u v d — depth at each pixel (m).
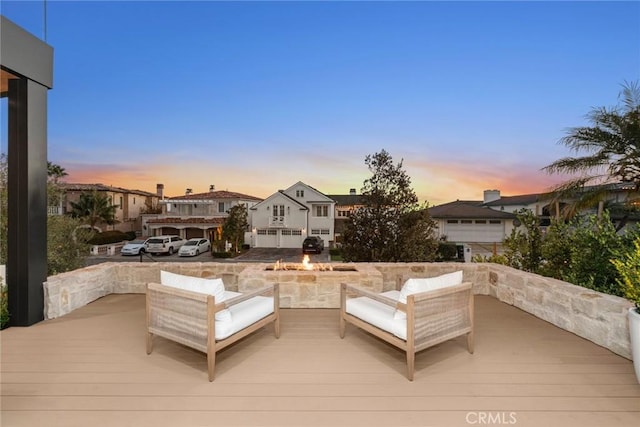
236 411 2.24
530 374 2.81
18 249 3.96
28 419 2.13
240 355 3.19
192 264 5.94
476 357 3.16
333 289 5.03
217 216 28.14
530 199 22.59
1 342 3.49
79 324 4.09
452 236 22.03
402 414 2.21
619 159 8.93
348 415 2.20
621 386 2.60
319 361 3.06
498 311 4.77
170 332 2.97
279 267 5.62
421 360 3.08
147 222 27.28
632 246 4.21
